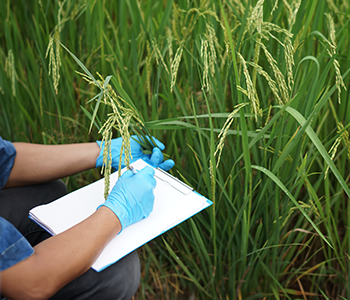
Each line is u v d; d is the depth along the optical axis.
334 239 1.51
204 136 1.44
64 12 1.65
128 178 1.15
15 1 1.73
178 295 1.75
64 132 1.74
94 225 1.02
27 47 1.77
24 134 1.84
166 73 1.49
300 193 1.58
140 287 1.74
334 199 1.39
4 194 1.43
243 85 1.26
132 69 1.68
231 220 1.45
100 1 1.52
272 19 1.34
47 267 0.94
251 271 1.50
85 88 1.72
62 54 1.61
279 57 1.31
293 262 1.58
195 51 1.42
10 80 1.81
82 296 1.24
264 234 1.49
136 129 1.40
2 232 0.91
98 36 1.64
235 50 1.23
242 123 1.09
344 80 1.37
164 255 1.74
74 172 1.44
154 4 1.72
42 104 1.73
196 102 1.45
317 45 1.45
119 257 1.05
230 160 1.41
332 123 1.47
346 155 1.38
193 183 1.56
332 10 1.48
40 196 1.48
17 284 0.92
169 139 1.59
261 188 1.38
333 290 1.60
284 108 1.07
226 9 1.55
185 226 1.53
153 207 1.18
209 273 1.60
